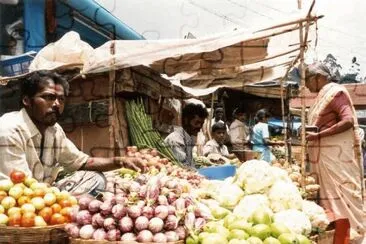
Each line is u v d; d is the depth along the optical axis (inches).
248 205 116.6
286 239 101.4
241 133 341.7
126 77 206.2
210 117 327.9
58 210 109.7
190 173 173.2
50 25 246.4
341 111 175.2
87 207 101.3
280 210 119.6
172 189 109.9
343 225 128.6
